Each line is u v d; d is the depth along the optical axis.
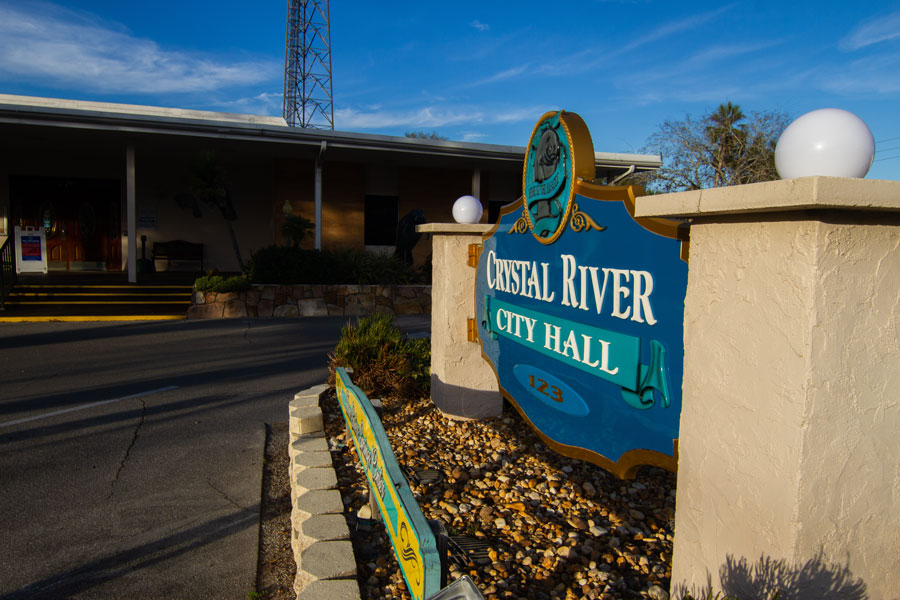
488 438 4.32
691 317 1.88
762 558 1.62
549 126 2.88
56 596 2.75
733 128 24.58
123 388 6.62
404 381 5.36
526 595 2.36
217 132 13.54
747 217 1.64
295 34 43.12
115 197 17.31
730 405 1.72
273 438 4.98
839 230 1.45
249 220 17.97
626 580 2.45
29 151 16.09
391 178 17.83
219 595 2.77
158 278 15.08
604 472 3.65
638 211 1.94
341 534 2.65
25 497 3.78
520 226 3.32
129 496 3.81
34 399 6.12
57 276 15.12
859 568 1.59
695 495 1.89
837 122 1.47
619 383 2.34
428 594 1.63
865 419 1.55
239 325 11.42
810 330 1.46
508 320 3.55
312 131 14.20
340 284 13.81
